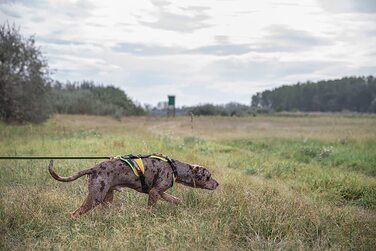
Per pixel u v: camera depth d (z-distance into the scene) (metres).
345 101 107.88
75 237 6.62
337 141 22.08
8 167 11.72
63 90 52.84
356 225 7.70
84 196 8.89
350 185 10.93
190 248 6.20
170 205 8.13
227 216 7.49
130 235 6.64
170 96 60.53
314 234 7.14
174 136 22.97
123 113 55.06
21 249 6.30
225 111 68.44
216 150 17.88
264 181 11.45
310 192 10.55
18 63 27.41
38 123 29.02
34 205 7.88
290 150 18.34
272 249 6.37
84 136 20.98
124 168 7.61
